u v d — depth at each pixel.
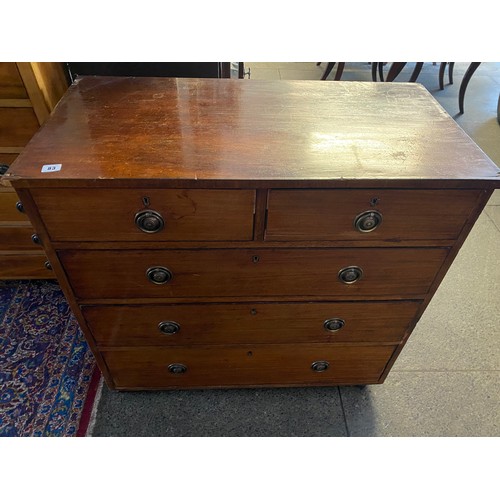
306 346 1.21
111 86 1.12
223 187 0.80
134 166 0.80
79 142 0.87
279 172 0.81
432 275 1.03
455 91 3.42
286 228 0.89
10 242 1.48
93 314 1.05
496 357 1.53
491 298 1.76
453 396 1.40
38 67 1.15
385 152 0.90
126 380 1.29
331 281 1.02
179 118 0.98
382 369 1.31
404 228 0.91
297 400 1.38
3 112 1.19
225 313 1.08
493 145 2.66
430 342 1.57
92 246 0.89
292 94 1.14
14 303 1.61
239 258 0.95
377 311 1.11
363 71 3.78
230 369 1.27
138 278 0.97
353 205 0.86
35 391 1.35
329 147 0.90
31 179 0.76
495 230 2.11
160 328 1.11
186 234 0.89
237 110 1.04
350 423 1.32
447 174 0.83
